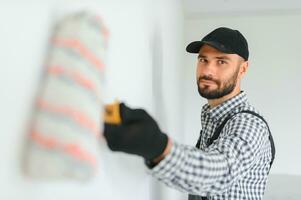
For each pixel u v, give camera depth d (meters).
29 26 0.39
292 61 2.62
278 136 2.62
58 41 0.41
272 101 2.64
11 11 0.36
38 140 0.36
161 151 0.55
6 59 0.35
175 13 1.89
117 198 0.74
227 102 1.08
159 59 1.26
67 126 0.36
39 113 0.38
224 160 0.71
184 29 2.71
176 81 1.93
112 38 0.67
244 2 2.49
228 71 1.08
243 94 1.10
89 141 0.37
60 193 0.47
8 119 0.35
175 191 1.81
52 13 0.43
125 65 0.77
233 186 0.99
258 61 2.67
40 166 0.35
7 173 0.35
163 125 1.38
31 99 0.39
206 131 1.19
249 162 0.79
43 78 0.41
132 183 0.86
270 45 2.66
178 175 0.60
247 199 1.01
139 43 0.91
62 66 0.39
